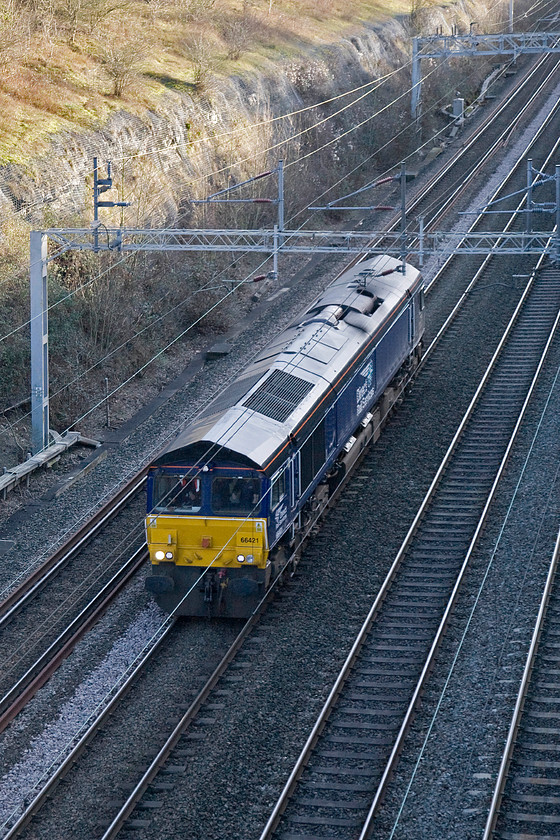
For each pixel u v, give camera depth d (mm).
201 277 130500
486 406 100500
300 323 90250
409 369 105750
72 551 77062
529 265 137875
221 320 128625
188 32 189375
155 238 130000
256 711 55906
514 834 45000
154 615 67938
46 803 49188
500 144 191000
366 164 183875
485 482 85062
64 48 161875
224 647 63844
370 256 148500
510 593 67312
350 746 52500
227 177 154625
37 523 83188
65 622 67812
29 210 117625
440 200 165250
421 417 99688
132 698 58156
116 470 93438
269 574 66688
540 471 85375
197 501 65875
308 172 166875
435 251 88125
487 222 153250
